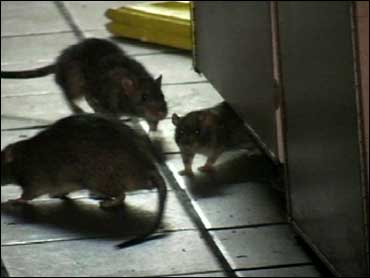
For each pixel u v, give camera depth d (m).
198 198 6.11
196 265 5.37
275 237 5.61
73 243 5.65
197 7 7.03
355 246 4.61
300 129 5.08
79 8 10.18
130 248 5.57
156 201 6.09
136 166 5.92
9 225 5.90
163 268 5.36
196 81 7.98
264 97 5.60
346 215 4.65
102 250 5.56
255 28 5.62
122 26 9.12
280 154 5.45
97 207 6.06
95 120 6.04
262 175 6.34
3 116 7.54
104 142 5.94
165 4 9.12
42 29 9.51
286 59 5.14
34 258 5.51
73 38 9.20
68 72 7.59
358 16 4.27
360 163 4.40
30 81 8.24
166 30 8.78
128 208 6.02
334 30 4.48
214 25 6.61
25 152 6.09
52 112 7.59
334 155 4.68
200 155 6.75
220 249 5.52
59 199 6.20
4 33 9.45
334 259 4.92
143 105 7.23
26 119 7.47
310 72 4.82
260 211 5.90
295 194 5.34
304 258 5.38
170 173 6.48
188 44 8.62
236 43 6.09
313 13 4.68
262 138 5.76
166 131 7.19
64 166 6.01
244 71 5.98
